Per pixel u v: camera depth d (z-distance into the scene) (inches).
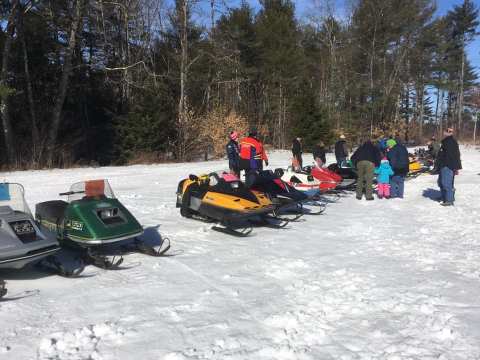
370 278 229.5
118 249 279.3
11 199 239.1
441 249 288.4
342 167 556.7
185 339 161.2
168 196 501.4
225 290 211.3
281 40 1688.0
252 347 155.6
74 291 209.2
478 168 876.6
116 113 1302.9
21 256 207.9
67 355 148.3
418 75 2126.0
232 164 517.3
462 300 199.6
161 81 1221.7
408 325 174.1
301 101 1523.1
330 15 1904.5
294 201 365.1
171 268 245.0
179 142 1194.6
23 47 1039.6
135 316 180.7
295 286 216.8
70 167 962.7
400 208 453.7
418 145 1871.3
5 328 169.5
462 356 149.6
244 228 353.1
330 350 154.1
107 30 1359.5
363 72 1939.0
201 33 1338.6
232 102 1547.7
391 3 1788.9
